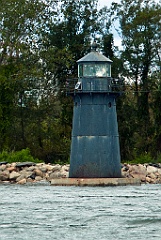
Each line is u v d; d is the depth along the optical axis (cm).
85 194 6831
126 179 8575
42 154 12481
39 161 10462
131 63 12506
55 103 12750
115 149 8650
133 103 12650
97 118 8575
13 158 10344
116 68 12475
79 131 8612
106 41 12538
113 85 8569
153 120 12544
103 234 4403
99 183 8450
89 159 8575
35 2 12256
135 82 12581
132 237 4309
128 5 12900
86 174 8588
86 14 12719
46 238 4300
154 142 12262
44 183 9112
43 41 12412
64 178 8875
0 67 12138
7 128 12288
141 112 12375
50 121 12662
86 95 8569
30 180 9525
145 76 12538
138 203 5853
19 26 12162
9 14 12050
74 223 4753
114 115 8656
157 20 12625
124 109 12312
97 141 8575
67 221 4828
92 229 4547
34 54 12256
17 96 12500
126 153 12194
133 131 12244
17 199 6259
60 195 6706
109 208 5488
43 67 12356
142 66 12538
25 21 12225
